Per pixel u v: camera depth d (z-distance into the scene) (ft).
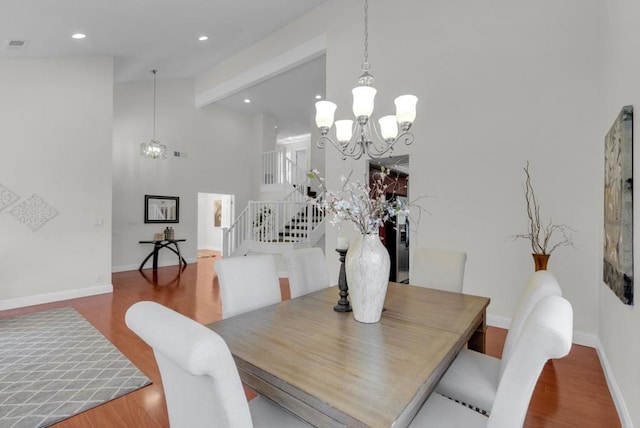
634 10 6.55
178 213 25.48
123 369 8.74
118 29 14.35
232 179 28.78
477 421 4.27
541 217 10.78
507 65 11.41
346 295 6.31
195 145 26.32
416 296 7.38
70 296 15.57
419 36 13.34
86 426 6.52
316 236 21.12
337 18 15.90
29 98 14.56
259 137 30.22
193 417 3.18
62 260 15.39
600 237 9.71
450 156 12.54
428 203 13.03
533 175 10.93
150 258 24.08
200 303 15.06
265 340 4.85
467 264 12.12
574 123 10.27
